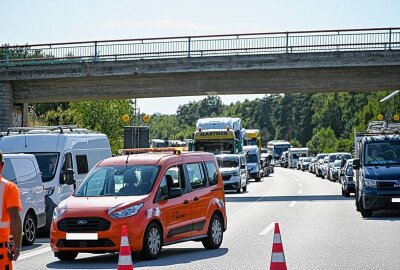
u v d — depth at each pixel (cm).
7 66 5416
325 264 1606
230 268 1555
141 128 5416
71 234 1655
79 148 2631
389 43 5016
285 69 5138
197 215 1873
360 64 5038
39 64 5394
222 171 5072
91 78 5438
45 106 11869
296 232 2316
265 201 4038
